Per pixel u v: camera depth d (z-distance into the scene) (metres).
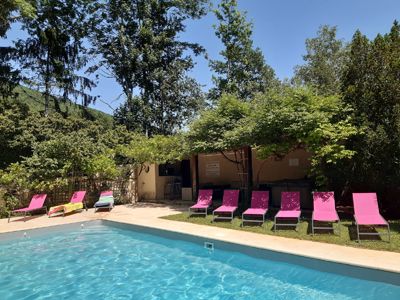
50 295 6.61
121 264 8.37
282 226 9.75
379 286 5.89
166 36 29.77
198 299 6.12
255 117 11.65
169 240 10.18
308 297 5.90
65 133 21.41
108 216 13.79
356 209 8.41
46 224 12.39
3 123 19.72
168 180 19.17
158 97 29.55
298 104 10.64
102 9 28.61
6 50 25.11
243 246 8.07
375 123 9.67
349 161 10.02
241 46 29.92
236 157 15.38
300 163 15.40
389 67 9.62
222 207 11.47
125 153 18.02
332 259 6.53
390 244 7.28
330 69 28.53
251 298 6.03
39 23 25.48
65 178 16.08
